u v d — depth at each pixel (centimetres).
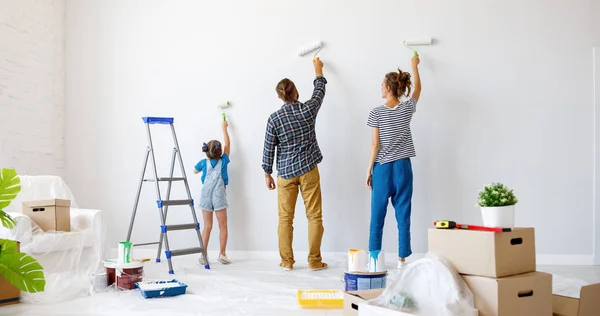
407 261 484
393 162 436
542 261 474
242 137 512
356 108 495
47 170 508
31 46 491
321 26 503
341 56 498
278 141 451
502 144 480
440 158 485
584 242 471
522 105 479
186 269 447
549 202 476
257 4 514
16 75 472
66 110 533
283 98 452
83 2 534
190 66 521
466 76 484
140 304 316
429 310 236
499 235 237
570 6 477
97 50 531
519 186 479
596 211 469
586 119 473
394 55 493
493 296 233
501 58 482
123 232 522
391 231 489
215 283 382
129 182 524
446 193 484
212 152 484
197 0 522
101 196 525
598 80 471
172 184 520
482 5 485
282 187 448
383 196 438
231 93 515
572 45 476
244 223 509
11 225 316
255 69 512
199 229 468
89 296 338
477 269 240
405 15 492
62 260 375
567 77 476
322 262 468
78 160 530
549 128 477
